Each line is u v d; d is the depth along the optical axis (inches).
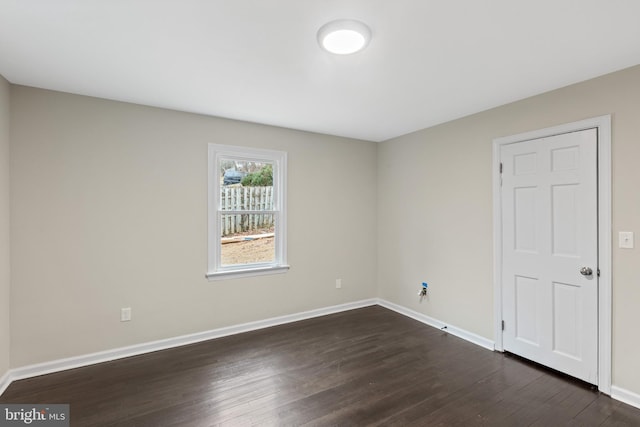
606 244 88.8
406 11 60.9
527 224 107.9
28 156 97.4
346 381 96.0
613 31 67.9
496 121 117.2
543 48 75.2
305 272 153.9
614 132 87.4
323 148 158.4
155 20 64.3
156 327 117.9
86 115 105.9
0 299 89.0
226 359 110.1
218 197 132.4
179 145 122.3
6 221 92.4
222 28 67.2
